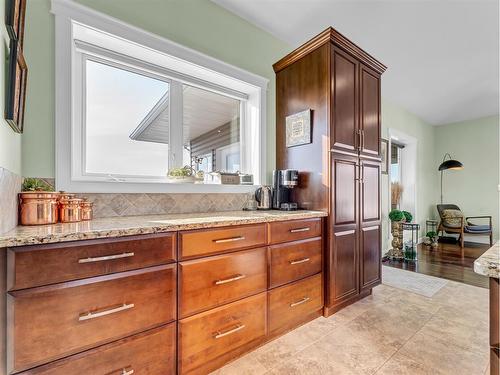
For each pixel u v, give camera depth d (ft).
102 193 5.47
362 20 8.09
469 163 18.56
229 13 7.64
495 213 17.42
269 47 8.68
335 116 7.06
